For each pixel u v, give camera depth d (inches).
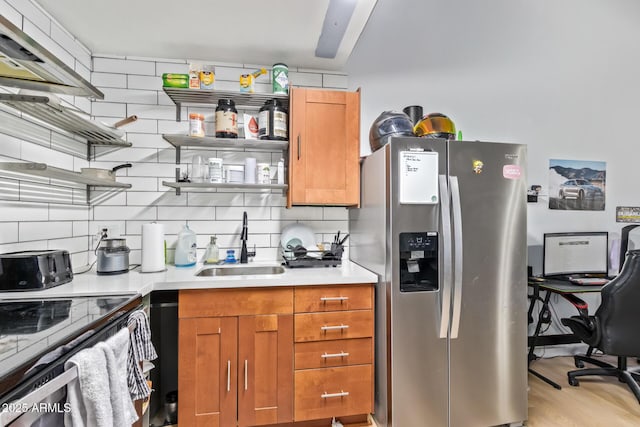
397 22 94.9
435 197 65.7
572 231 110.3
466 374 66.7
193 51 80.7
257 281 62.3
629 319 77.7
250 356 62.7
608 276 102.7
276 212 88.0
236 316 62.4
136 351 46.3
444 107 100.0
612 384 89.0
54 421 30.6
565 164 110.0
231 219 86.0
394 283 64.0
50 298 49.7
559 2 103.0
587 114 111.3
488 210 68.2
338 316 65.9
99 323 39.2
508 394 68.9
